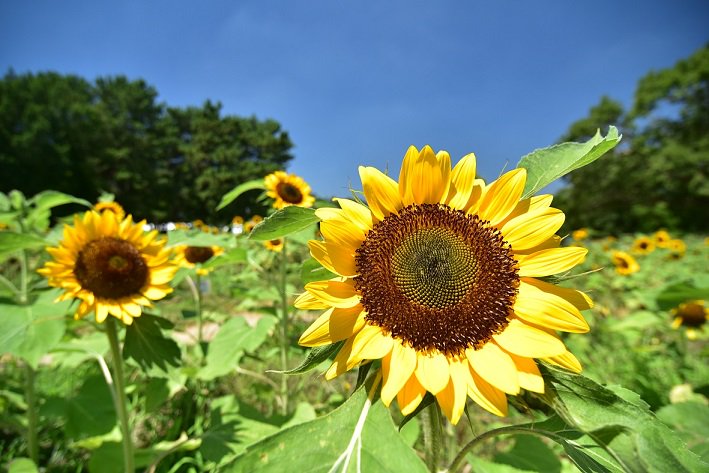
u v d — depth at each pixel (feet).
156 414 2.07
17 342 1.29
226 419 1.61
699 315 2.58
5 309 1.38
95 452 1.65
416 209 0.84
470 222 0.82
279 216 0.79
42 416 1.78
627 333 2.73
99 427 1.80
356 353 0.72
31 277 1.91
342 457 0.69
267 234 0.79
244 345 1.87
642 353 2.59
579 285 4.50
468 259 0.79
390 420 0.71
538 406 0.74
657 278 5.32
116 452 1.66
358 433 0.71
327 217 0.79
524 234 0.79
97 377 1.96
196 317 2.57
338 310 0.75
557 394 0.67
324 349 0.75
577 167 0.77
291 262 2.88
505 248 0.79
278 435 0.71
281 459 0.69
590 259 6.60
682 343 2.68
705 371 2.37
